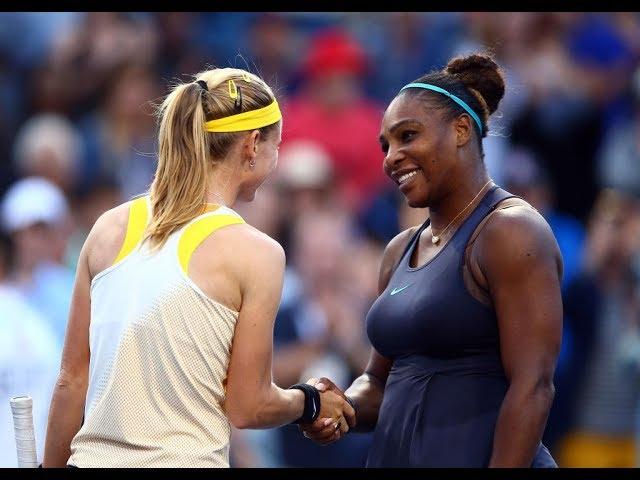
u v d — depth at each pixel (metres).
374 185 30.08
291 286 24.67
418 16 33.06
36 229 23.47
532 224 11.18
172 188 11.52
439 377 11.62
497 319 11.25
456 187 11.88
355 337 24.94
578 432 25.16
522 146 30.69
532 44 32.38
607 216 27.23
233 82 11.81
